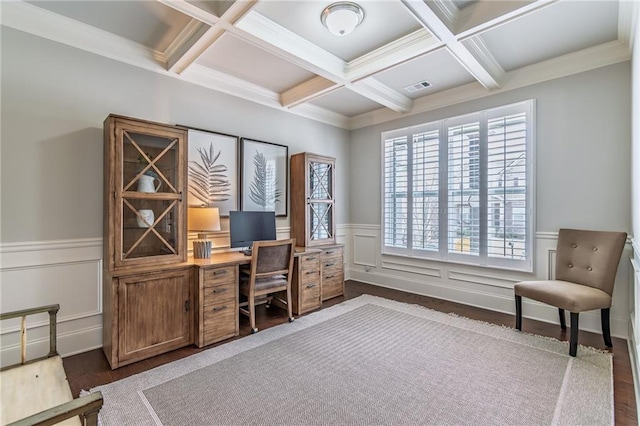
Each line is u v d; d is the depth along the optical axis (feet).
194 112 10.50
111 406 5.81
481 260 11.76
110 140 7.64
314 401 5.97
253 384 6.55
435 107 13.08
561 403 5.85
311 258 11.55
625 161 8.87
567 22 7.92
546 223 10.29
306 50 9.05
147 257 8.18
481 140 11.75
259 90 12.23
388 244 14.89
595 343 8.45
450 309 11.51
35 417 2.76
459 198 12.39
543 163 10.32
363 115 15.67
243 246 10.91
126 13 7.66
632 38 7.82
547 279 10.25
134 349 7.56
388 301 12.55
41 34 7.62
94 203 8.45
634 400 5.94
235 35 7.85
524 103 10.66
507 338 8.81
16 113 7.34
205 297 8.54
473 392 6.23
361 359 7.61
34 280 7.57
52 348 5.24
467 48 8.60
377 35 8.61
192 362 7.53
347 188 16.49
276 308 11.73
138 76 9.25
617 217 9.00
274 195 12.95
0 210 7.16
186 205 8.92
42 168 7.68
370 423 5.36
